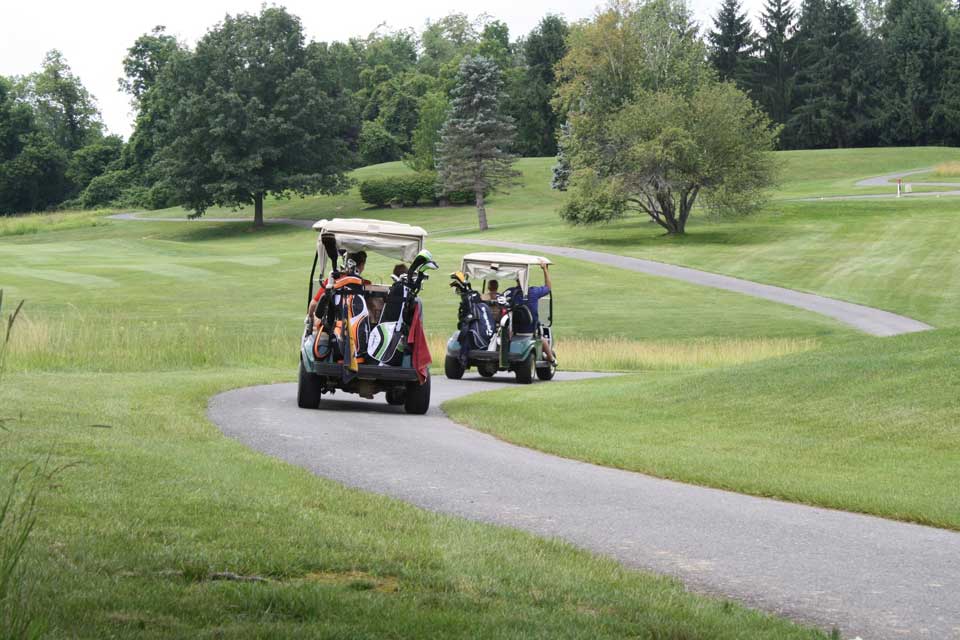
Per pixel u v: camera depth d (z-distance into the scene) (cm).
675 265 5953
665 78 8262
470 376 2384
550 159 12419
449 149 8556
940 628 499
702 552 657
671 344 3653
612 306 4666
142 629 413
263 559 542
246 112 9494
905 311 4434
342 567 546
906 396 1361
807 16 13288
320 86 10150
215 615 443
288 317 4075
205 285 4984
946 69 12712
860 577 599
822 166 11406
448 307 4488
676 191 6888
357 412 1419
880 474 1009
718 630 465
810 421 1331
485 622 448
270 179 9638
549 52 13088
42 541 536
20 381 1488
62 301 4288
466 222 9256
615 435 1296
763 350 3388
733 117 6669
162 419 1133
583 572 566
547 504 802
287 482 788
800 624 501
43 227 10006
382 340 1379
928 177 10069
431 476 906
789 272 5569
